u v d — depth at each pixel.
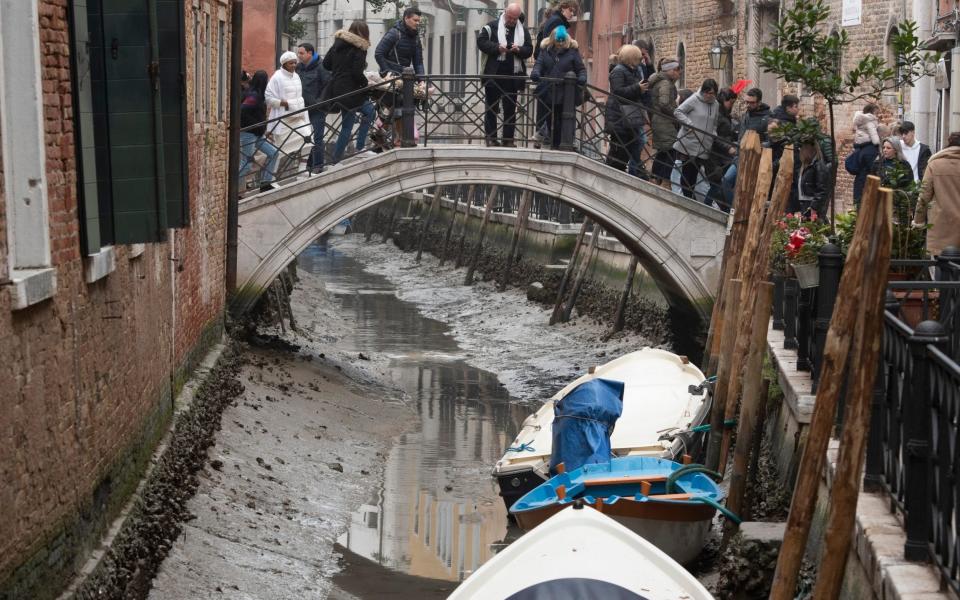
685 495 13.09
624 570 9.33
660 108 22.83
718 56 35.03
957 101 22.72
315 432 19.44
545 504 13.15
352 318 35.16
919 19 24.91
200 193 18.39
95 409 10.56
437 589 13.61
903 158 18.20
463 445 20.22
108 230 10.76
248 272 22.39
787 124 15.94
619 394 14.95
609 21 47.09
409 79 22.47
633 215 23.03
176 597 11.64
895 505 8.98
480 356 28.69
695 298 23.31
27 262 8.89
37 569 8.73
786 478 13.34
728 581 11.52
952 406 7.48
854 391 7.71
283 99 24.00
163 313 14.51
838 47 15.32
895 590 7.61
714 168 23.58
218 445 16.52
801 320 13.80
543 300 34.31
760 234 15.30
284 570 13.49
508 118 23.12
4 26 8.70
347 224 67.19
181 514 13.40
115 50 10.65
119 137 10.71
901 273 12.45
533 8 54.16
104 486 10.99
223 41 21.14
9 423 8.12
